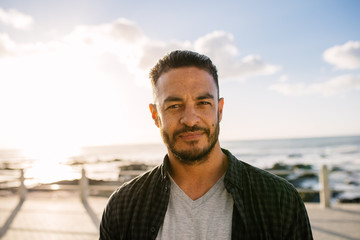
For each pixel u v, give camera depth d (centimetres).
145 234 146
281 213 138
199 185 148
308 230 140
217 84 153
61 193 1438
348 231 589
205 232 134
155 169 165
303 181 2381
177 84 141
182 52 148
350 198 1577
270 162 4159
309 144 9150
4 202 947
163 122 144
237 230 134
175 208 144
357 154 5003
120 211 157
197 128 137
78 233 623
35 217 753
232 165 149
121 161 5231
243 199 143
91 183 1770
